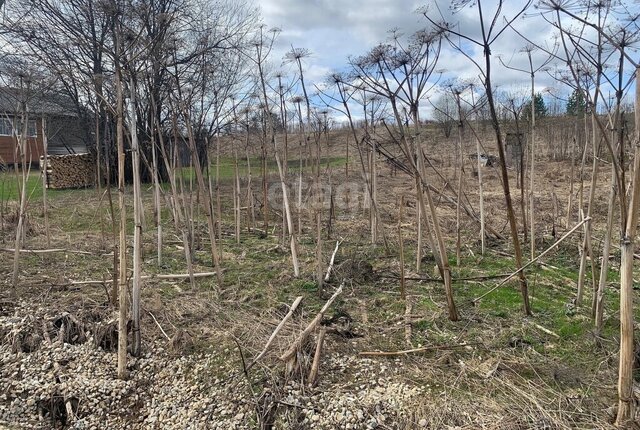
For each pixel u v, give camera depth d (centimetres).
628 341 259
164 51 593
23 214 469
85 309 433
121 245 346
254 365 352
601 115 570
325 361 356
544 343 372
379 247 655
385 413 301
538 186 1205
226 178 1405
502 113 920
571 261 575
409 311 434
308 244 685
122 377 351
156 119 639
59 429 328
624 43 303
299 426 296
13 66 800
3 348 385
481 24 340
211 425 308
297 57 546
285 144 646
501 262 577
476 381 327
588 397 304
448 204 973
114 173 1280
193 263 602
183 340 384
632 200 244
